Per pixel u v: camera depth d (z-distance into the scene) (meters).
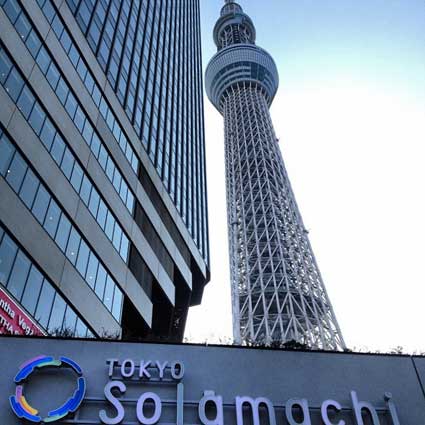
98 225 37.25
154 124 59.00
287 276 105.81
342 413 18.30
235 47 191.75
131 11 60.31
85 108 39.41
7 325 24.36
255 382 18.56
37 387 17.08
